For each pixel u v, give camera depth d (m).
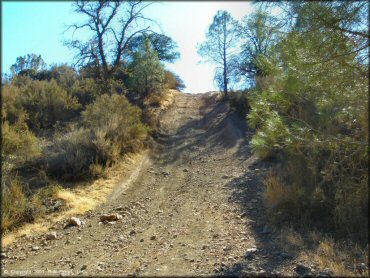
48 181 8.91
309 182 5.96
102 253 5.29
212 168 11.22
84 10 23.09
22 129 11.79
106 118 12.69
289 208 5.95
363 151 4.69
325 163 5.62
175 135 16.70
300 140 5.02
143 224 6.66
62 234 6.32
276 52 4.54
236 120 17.77
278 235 5.25
